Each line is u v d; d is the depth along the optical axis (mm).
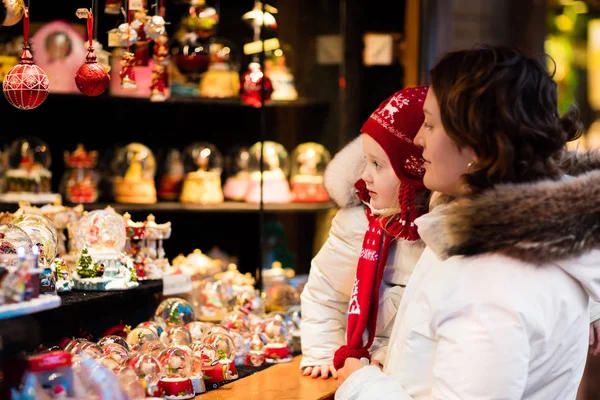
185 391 1938
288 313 2795
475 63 1604
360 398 1710
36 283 1543
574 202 1525
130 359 1834
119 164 3740
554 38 4918
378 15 4070
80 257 2240
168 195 3869
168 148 4074
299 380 2180
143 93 3598
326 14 4105
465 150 1646
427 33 3977
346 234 2227
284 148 4188
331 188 2219
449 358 1556
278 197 3996
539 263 1562
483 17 4340
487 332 1524
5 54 3402
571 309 1601
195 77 3592
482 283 1562
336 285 2266
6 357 1411
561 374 1643
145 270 2455
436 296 1621
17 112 3744
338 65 4125
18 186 3438
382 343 2189
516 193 1526
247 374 2250
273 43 4023
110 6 2463
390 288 2170
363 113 4113
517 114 1555
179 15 3518
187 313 2387
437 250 1609
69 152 3857
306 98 4148
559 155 1697
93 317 2254
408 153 2006
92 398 1431
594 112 5145
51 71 3453
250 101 3613
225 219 4145
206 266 3000
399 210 2061
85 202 3623
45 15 3564
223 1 4016
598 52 5102
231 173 4059
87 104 3881
